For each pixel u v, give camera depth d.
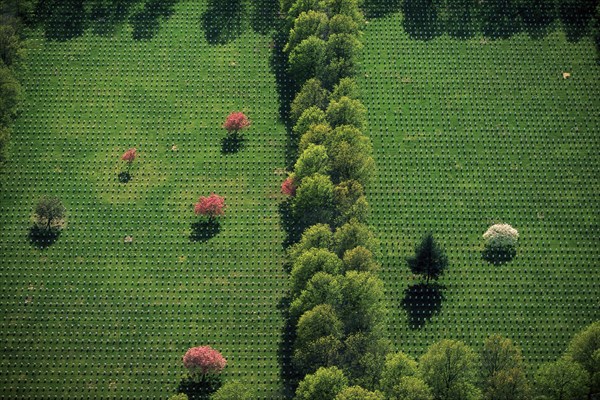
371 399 195.38
